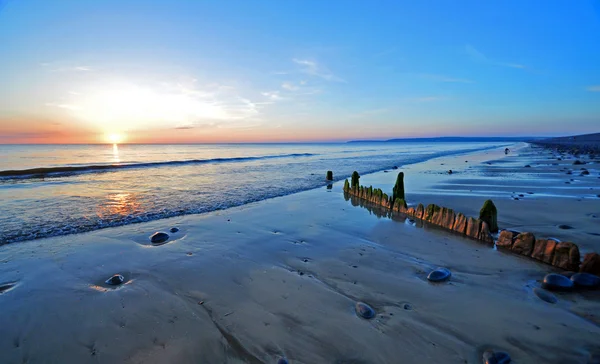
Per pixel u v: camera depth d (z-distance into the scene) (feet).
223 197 40.75
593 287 13.84
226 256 19.34
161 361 9.84
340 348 10.31
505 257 18.58
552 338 10.62
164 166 93.04
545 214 27.04
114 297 14.06
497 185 45.37
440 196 38.17
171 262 18.33
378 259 18.72
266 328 11.53
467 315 12.21
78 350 10.43
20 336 11.16
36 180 56.44
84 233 24.27
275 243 21.91
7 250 20.33
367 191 38.78
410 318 12.07
